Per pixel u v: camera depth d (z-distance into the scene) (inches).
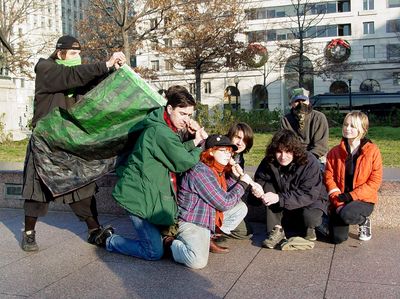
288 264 171.2
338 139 633.0
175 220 175.5
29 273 166.1
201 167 175.2
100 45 1074.7
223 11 1256.2
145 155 170.1
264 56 1403.8
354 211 185.8
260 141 619.2
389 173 256.4
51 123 178.9
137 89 176.7
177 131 180.1
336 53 1692.9
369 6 2010.3
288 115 240.5
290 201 188.5
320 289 146.1
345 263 171.0
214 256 182.5
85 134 180.1
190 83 1844.2
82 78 178.2
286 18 1979.6
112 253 188.5
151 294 144.8
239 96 2100.1
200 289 148.1
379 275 157.6
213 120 662.5
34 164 183.2
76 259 181.3
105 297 143.2
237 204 195.2
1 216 258.2
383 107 1339.8
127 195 174.6
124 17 834.2
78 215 197.8
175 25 1009.5
